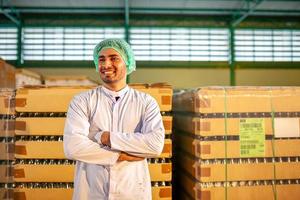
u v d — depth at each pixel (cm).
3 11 652
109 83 177
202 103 221
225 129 222
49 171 230
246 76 775
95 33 756
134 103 177
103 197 168
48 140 231
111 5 727
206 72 771
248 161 225
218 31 775
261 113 225
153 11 744
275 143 225
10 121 232
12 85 444
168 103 229
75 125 167
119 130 173
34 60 745
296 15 777
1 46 740
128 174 169
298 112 227
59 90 229
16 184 233
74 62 749
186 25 769
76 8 732
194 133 233
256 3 646
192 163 241
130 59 192
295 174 226
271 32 778
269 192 225
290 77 779
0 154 230
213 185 223
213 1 712
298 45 780
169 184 234
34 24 747
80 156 160
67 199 231
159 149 164
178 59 767
